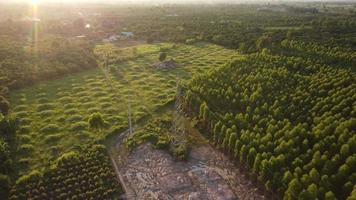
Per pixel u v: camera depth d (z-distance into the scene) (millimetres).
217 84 65000
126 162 48312
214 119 53906
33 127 56781
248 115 53062
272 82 63156
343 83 59344
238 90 61875
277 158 41250
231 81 65625
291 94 57969
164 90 72000
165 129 55812
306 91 59094
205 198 41750
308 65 72375
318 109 52656
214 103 59719
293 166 41062
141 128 56562
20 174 44469
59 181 43219
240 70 70938
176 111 61969
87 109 64000
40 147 51031
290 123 48688
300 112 52750
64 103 66812
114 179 44250
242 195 41938
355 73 66562
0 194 40406
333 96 54719
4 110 61281
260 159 42562
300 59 75500
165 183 44312
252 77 65000
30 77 76438
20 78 75000
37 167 46219
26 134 54375
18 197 40250
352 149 41594
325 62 74875
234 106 57938
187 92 61625
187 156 49062
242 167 46031
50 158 47969
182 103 63406
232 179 44625
